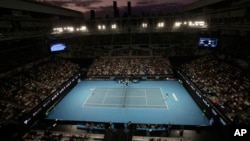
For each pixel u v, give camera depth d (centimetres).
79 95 3291
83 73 4266
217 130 2080
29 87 2916
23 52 3369
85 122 2284
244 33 2756
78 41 4947
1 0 2514
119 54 4659
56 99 2983
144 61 4331
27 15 3231
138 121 2339
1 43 2869
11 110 2291
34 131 2130
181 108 2661
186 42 4609
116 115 2516
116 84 3781
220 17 3206
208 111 2373
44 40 3703
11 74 3023
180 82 3681
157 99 2995
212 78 3000
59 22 4241
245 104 2131
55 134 2061
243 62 2838
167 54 4500
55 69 3825
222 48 3459
